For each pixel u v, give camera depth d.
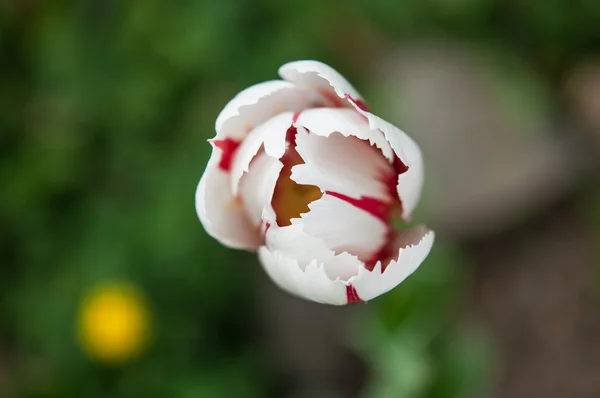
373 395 0.60
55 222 0.81
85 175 0.81
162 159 0.78
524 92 0.80
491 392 0.78
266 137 0.51
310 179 0.51
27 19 0.85
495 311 0.81
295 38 0.75
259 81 0.75
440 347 0.60
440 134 0.78
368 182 0.51
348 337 0.80
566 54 0.82
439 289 0.60
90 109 0.79
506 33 0.80
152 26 0.78
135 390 0.77
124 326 0.76
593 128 0.84
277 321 0.82
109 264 0.77
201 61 0.76
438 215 0.78
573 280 0.80
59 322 0.79
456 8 0.76
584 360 0.77
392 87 0.78
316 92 0.51
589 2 0.78
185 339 0.79
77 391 0.78
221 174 0.52
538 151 0.80
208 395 0.76
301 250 0.51
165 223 0.75
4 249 0.84
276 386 0.82
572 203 0.83
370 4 0.76
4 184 0.81
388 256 0.52
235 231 0.52
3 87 0.85
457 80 0.79
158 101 0.78
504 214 0.80
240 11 0.75
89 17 0.81
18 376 0.84
